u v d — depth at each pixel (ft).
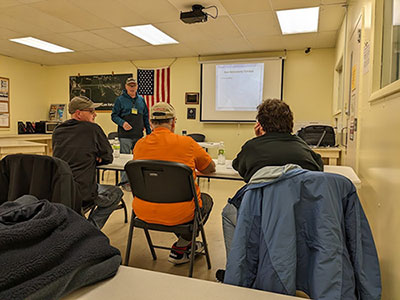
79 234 2.99
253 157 4.83
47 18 13.17
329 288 3.21
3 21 13.61
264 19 13.11
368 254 3.48
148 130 14.03
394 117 4.38
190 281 3.05
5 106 20.79
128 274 3.17
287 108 5.12
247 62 18.85
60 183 5.19
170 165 5.29
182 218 5.82
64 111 23.38
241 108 19.31
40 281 2.39
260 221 3.64
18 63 21.54
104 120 22.45
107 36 15.81
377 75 5.95
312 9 11.98
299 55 18.20
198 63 20.02
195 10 11.60
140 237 8.64
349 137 9.96
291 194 3.49
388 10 5.54
